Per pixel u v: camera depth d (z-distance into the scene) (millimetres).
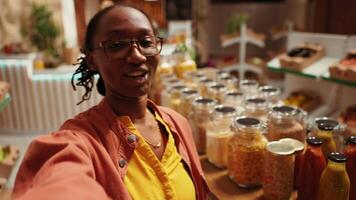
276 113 1220
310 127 1208
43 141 725
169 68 2213
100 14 867
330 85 2529
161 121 1059
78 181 625
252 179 1130
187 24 4121
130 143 870
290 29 4484
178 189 941
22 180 672
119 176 790
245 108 1444
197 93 1666
